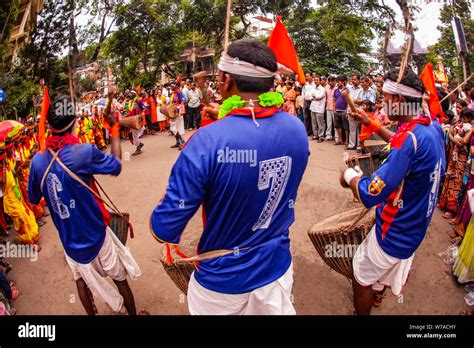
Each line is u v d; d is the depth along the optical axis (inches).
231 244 71.8
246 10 869.8
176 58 1004.6
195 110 503.8
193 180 64.3
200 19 884.6
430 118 106.5
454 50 334.0
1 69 227.0
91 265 119.6
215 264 73.1
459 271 148.9
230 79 70.0
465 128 191.9
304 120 401.4
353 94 336.5
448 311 136.5
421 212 103.4
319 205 213.5
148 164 323.3
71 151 109.0
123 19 864.9
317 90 368.8
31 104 235.5
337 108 344.2
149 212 225.1
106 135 441.7
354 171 104.0
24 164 219.0
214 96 450.0
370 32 645.9
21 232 191.3
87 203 112.8
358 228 120.4
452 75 347.9
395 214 104.7
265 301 73.9
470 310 135.0
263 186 68.0
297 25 805.2
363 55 738.8
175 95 433.1
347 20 650.2
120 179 279.9
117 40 884.6
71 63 123.2
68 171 108.4
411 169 98.7
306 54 797.2
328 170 270.4
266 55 68.8
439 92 257.0
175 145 394.3
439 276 154.9
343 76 342.6
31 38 213.3
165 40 947.3
